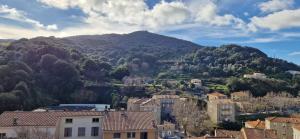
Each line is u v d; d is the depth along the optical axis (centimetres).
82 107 12012
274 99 17312
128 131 5294
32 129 4888
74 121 5494
